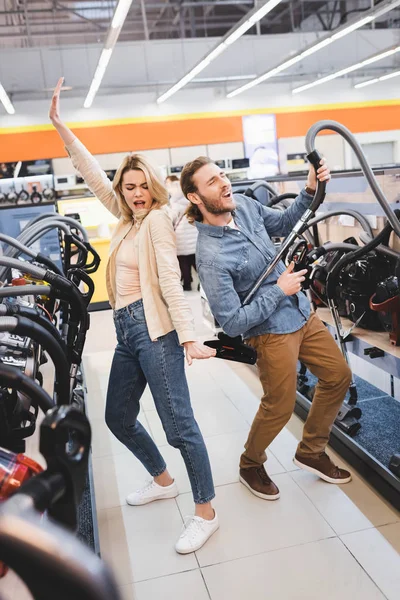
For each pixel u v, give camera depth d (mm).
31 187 7773
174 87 11180
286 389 2248
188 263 7973
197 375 4195
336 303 2965
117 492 2666
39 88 12023
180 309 1968
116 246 2137
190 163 2078
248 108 14000
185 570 2064
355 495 2441
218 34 14656
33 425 1372
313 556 2070
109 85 12391
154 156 13656
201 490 2188
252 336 2246
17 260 1796
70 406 678
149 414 3561
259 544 2168
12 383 1035
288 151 14383
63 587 396
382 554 2047
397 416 3176
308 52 9539
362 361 2965
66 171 13125
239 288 2199
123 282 2094
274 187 4840
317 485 2547
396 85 14727
